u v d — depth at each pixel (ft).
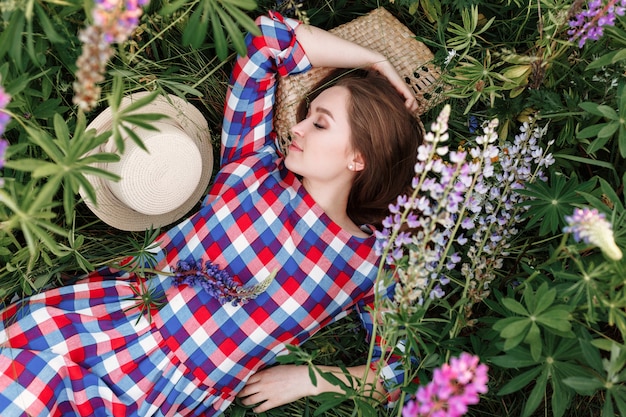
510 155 5.38
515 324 4.25
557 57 5.67
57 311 5.33
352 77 5.76
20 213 3.62
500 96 5.98
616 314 4.05
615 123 4.67
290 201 5.84
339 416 6.25
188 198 6.24
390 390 5.57
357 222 6.30
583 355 4.36
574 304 4.20
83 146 3.72
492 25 6.88
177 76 6.19
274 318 5.65
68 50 4.85
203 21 4.05
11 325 5.24
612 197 4.52
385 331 4.71
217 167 6.98
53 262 5.93
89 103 3.59
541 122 6.06
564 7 5.23
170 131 5.39
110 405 5.28
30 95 5.03
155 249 5.88
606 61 4.84
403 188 6.11
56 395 5.09
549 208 5.24
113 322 5.49
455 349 5.16
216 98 6.76
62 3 3.88
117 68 5.72
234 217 5.74
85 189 3.75
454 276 6.48
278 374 6.01
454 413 3.10
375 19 6.43
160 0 5.57
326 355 6.68
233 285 5.42
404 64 6.39
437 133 3.91
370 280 5.93
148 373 5.46
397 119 5.69
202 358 5.58
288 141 6.40
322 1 6.99
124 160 5.24
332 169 5.64
